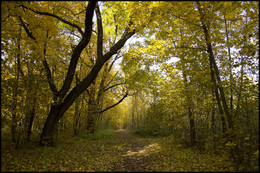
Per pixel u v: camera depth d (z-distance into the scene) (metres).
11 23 5.62
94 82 12.18
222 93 5.17
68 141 8.62
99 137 11.23
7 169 4.07
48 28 6.39
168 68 7.25
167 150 6.96
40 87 6.05
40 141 6.86
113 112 23.56
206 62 6.75
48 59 8.07
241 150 4.68
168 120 8.16
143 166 4.93
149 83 11.88
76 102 10.66
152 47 7.56
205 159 5.28
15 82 5.57
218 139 6.31
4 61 4.91
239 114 4.89
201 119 6.77
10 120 5.68
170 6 5.29
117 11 9.29
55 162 4.95
